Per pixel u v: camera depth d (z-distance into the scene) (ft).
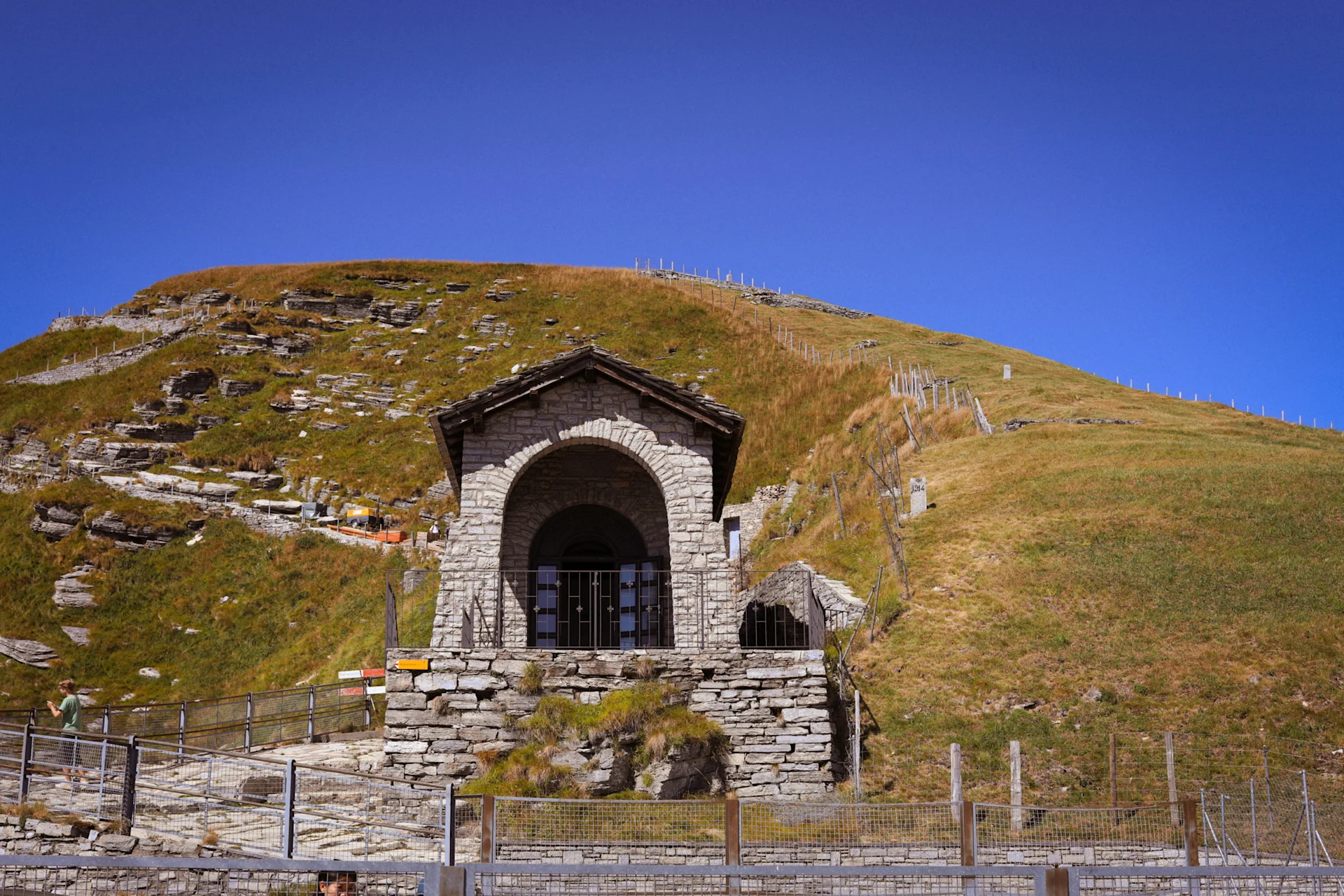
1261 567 92.99
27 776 59.00
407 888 49.29
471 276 305.73
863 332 282.15
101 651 149.48
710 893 43.09
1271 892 49.83
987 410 167.73
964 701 79.61
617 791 65.67
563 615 88.12
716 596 76.79
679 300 288.10
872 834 56.80
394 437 216.95
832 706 75.72
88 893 49.75
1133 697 78.02
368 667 131.95
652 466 79.15
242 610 157.58
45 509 178.50
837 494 132.36
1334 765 68.64
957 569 100.17
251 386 236.63
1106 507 110.11
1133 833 59.06
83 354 267.39
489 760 66.85
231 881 49.47
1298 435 152.76
